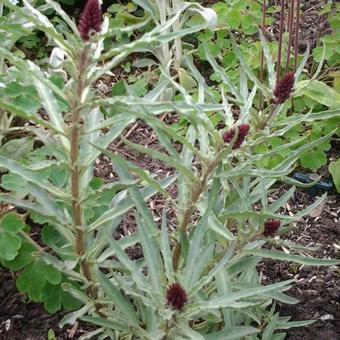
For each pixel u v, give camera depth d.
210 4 0.93
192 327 0.52
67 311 0.59
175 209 0.52
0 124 0.62
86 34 0.37
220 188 0.49
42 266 0.54
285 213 0.71
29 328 0.58
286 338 0.59
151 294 0.42
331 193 0.73
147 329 0.47
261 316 0.56
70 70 0.40
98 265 0.50
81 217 0.47
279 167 0.50
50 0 0.41
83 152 0.48
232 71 0.80
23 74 0.46
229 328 0.46
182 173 0.46
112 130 0.47
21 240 0.53
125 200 0.49
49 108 0.45
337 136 0.79
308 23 0.92
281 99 0.49
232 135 0.43
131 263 0.44
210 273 0.43
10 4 0.38
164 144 0.46
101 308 0.50
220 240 0.50
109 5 0.93
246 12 0.85
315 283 0.63
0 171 0.61
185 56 0.54
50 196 0.49
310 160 0.72
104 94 0.81
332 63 0.84
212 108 0.47
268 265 0.65
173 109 0.45
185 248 0.46
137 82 0.79
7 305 0.60
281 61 0.82
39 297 0.54
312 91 0.75
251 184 0.55
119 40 0.85
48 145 0.46
